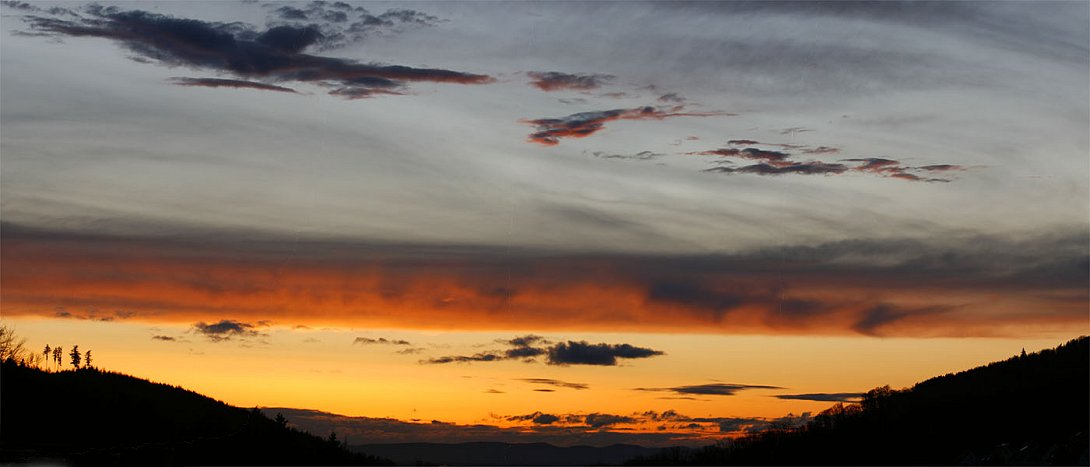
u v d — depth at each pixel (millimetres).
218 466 163500
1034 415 153125
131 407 180000
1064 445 131750
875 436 176750
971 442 152625
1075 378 164500
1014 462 135500
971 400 176000
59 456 128375
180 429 180625
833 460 173000
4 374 158875
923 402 188875
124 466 138500
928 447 160125
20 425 138125
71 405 162125
